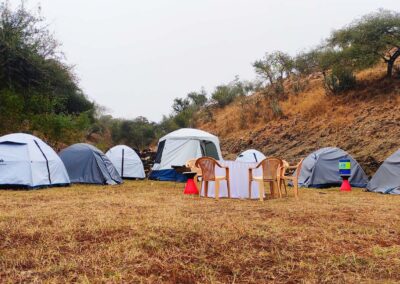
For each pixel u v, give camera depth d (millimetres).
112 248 4082
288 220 5738
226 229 4984
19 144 10977
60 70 19391
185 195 9406
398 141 15375
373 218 5977
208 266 3623
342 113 19750
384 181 10672
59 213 6152
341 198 8875
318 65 26578
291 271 3535
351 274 3490
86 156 12922
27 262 3689
